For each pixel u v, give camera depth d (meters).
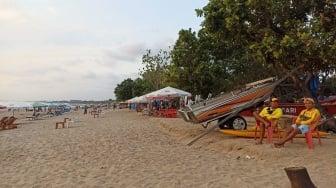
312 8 13.55
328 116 15.31
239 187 7.24
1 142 18.08
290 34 12.50
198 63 33.25
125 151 13.21
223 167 9.44
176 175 8.75
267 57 13.34
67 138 18.77
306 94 14.74
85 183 8.27
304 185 4.20
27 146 15.94
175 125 21.41
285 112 18.72
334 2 12.32
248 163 9.71
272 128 11.59
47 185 8.23
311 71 13.88
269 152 10.02
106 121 35.34
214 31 14.82
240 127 14.86
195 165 9.96
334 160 8.66
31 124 36.00
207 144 13.66
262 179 7.75
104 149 13.92
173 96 30.36
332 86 29.53
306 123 10.41
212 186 7.48
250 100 14.66
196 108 15.33
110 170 9.72
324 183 6.96
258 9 13.34
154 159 11.27
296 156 9.45
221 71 33.53
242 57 32.25
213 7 14.44
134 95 89.19
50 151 13.92
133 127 24.81
